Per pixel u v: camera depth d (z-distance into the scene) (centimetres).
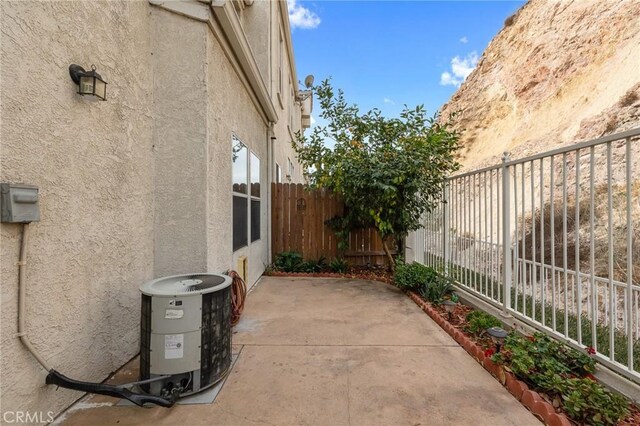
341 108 675
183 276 269
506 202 352
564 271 274
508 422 201
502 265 360
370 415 208
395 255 712
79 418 203
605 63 1127
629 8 1128
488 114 1722
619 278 509
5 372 167
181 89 325
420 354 296
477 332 330
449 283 455
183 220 325
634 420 195
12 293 171
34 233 184
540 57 1466
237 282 384
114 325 260
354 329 358
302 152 741
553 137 1124
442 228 516
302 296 495
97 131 239
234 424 199
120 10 267
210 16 330
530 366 232
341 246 689
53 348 198
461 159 1752
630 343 216
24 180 178
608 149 229
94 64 235
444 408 215
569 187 716
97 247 239
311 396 228
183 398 224
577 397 196
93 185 235
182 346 222
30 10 181
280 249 722
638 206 575
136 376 257
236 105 447
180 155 325
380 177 559
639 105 788
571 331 317
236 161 450
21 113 176
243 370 264
